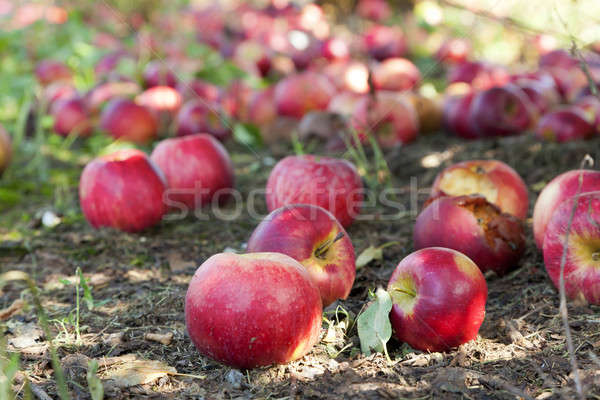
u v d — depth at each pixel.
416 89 1.88
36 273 1.34
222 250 1.38
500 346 1.17
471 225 1.25
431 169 1.58
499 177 1.34
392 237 1.39
